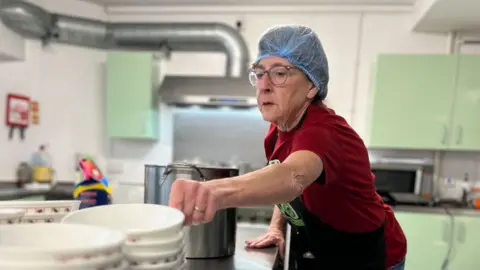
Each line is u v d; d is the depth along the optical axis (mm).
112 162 3336
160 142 3330
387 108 2746
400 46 3057
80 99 3236
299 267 1245
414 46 3041
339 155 829
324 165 752
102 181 1180
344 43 3123
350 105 3121
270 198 638
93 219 605
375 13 3084
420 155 3027
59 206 720
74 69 3205
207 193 599
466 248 2461
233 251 996
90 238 455
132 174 3326
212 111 3285
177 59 3301
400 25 3055
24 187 2643
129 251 485
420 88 2711
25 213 673
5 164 2793
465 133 2678
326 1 3039
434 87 2697
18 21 2623
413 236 2484
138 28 3053
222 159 3281
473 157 2973
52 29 2863
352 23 3109
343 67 3129
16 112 2840
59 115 3156
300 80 901
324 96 991
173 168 899
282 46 888
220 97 2850
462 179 2975
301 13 3170
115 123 3033
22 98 2891
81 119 3244
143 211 634
